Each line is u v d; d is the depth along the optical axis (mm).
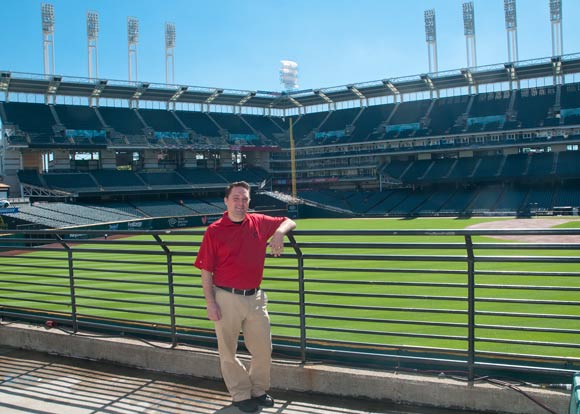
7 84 50969
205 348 5996
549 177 49844
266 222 4891
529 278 13352
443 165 57562
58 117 54312
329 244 5156
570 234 4281
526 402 4477
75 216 41250
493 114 56344
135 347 6172
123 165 58969
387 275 14477
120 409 4965
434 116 60312
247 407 4781
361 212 53938
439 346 7578
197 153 63906
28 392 5473
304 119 71000
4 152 50344
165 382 5660
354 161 63844
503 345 7539
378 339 8016
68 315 8570
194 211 53094
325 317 5387
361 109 67875
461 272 4875
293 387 5340
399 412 4723
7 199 43406
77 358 6594
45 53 55344
